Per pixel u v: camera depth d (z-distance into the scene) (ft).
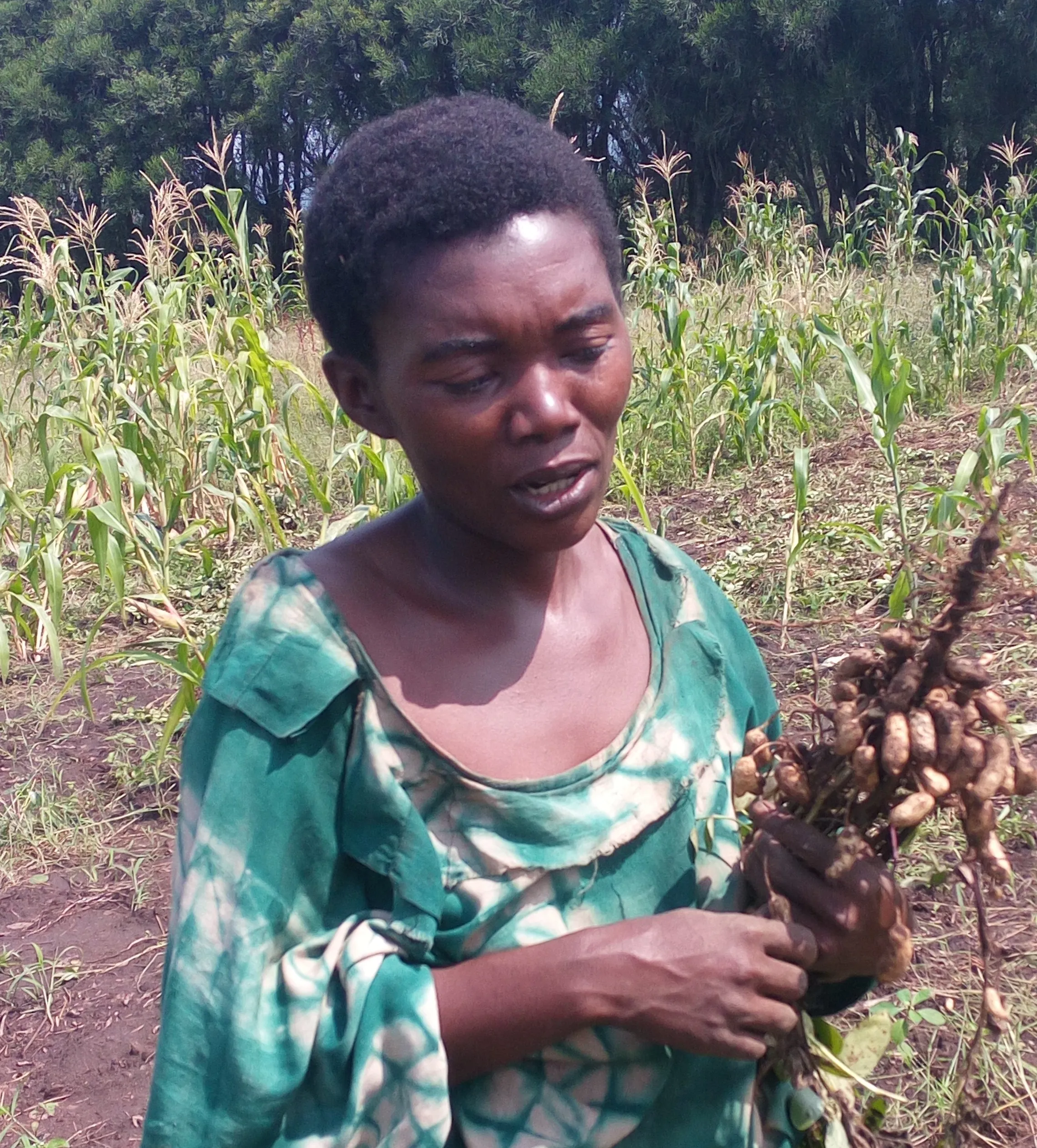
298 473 25.94
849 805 4.20
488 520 3.93
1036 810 11.35
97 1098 10.03
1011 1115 8.18
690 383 26.66
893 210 37.47
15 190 79.82
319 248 4.02
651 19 62.95
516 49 69.10
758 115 64.85
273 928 3.95
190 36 80.53
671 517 21.94
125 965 11.71
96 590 20.92
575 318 3.76
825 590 17.15
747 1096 4.43
